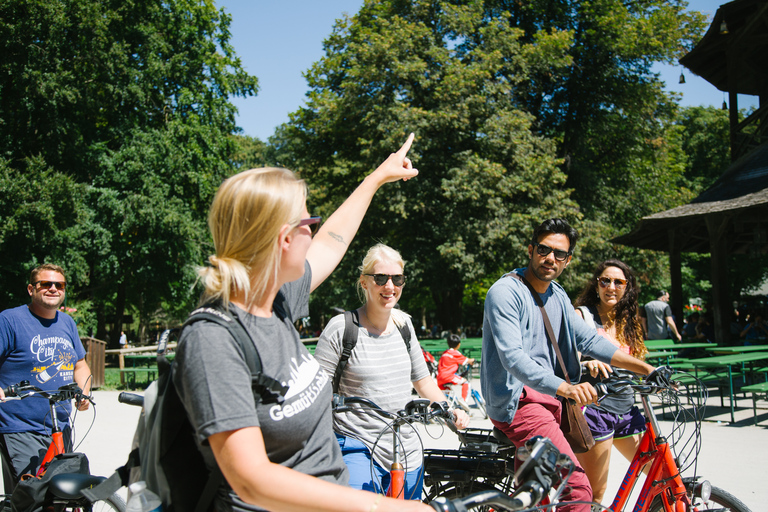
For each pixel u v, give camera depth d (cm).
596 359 317
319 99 2200
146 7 2242
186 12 2411
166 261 2203
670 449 286
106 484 178
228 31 2559
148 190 2119
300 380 147
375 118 2023
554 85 2480
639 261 2398
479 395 909
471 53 2189
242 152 3098
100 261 2125
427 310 4409
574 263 2097
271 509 122
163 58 2356
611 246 2255
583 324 321
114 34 2106
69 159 1953
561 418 310
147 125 2295
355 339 300
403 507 120
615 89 2416
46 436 380
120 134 2203
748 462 575
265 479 121
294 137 2430
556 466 143
